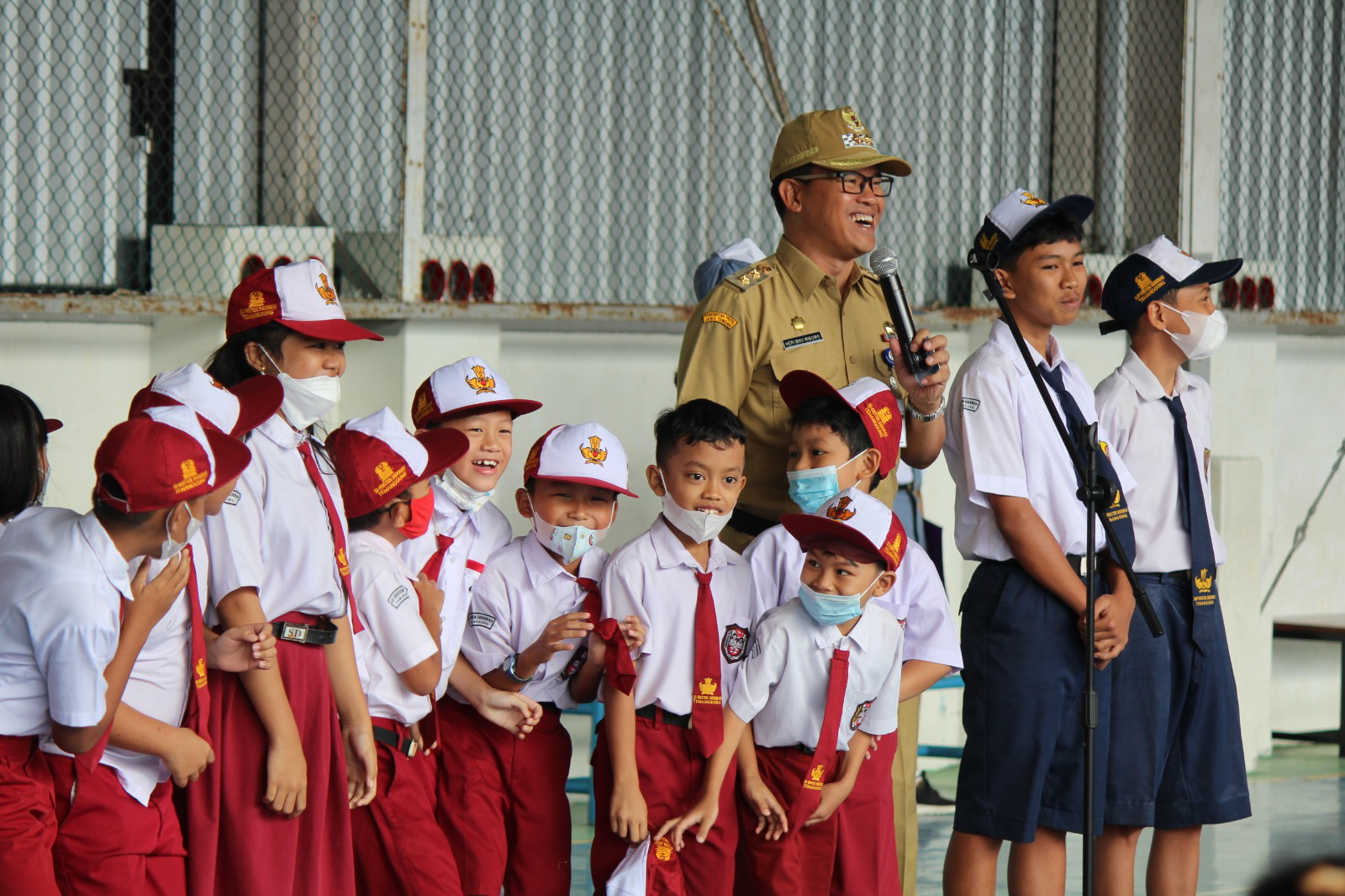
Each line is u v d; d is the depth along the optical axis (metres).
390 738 10.05
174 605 8.70
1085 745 10.05
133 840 8.43
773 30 21.83
